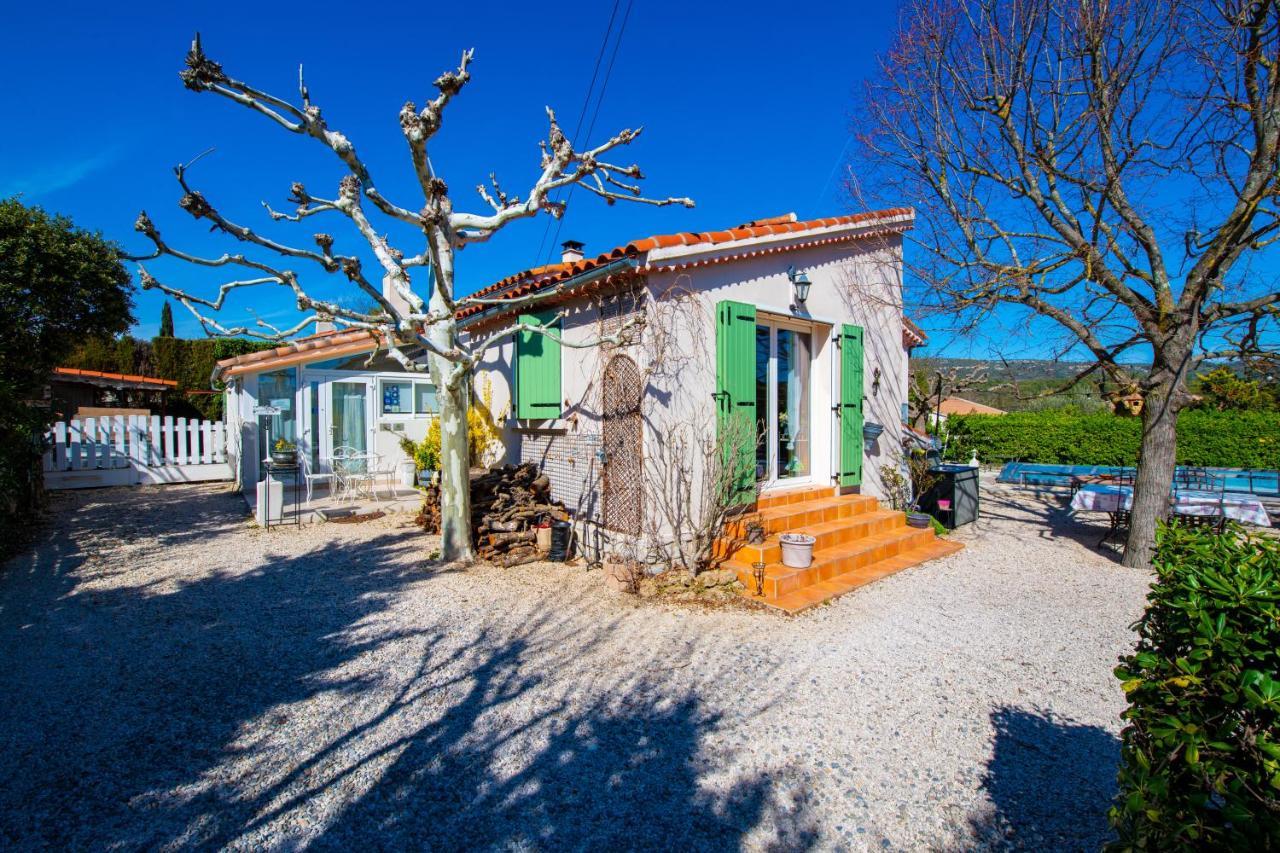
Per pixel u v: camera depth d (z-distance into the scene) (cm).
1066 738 367
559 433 843
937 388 1173
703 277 694
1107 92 741
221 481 1545
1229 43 681
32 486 970
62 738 349
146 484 1459
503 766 332
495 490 789
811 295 826
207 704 393
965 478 1057
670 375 664
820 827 288
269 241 561
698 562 652
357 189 641
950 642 512
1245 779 159
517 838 277
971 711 398
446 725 372
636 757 342
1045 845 276
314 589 634
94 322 987
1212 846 161
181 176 491
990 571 741
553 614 564
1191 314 741
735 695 416
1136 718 203
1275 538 228
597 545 748
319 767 327
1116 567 767
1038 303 803
